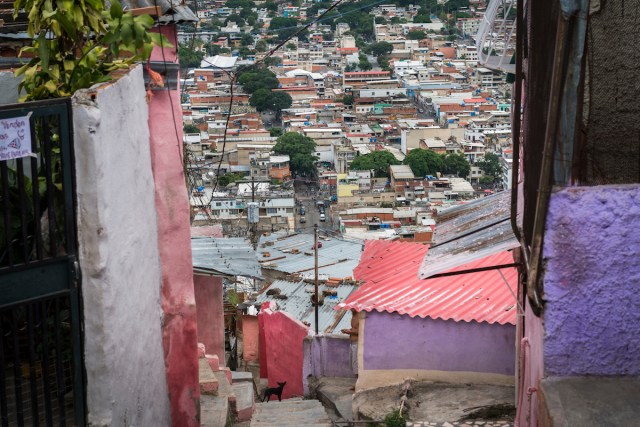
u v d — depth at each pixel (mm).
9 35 7871
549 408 4848
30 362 5363
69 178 5352
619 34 4953
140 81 6707
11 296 5262
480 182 114438
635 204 4992
